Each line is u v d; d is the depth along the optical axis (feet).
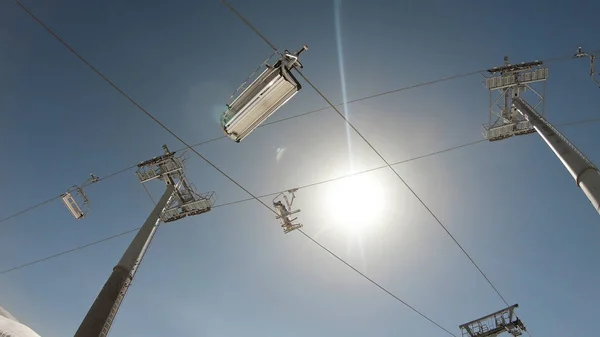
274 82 30.96
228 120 33.19
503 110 50.85
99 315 28.81
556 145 35.99
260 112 32.89
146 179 55.01
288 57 31.17
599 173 30.58
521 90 49.90
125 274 33.04
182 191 55.57
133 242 37.17
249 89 32.01
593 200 29.12
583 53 46.70
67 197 56.59
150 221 41.22
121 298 31.60
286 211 54.70
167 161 54.24
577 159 32.81
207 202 54.03
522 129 50.75
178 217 55.16
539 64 48.70
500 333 81.71
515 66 48.88
